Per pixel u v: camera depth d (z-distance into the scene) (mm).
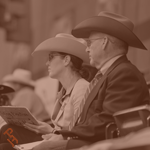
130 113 6953
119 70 8578
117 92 8305
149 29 21016
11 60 37906
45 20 33438
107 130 7773
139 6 21859
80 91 10234
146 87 8656
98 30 9195
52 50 10797
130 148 5145
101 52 9203
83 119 8883
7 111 10109
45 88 30453
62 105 10617
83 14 27781
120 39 9164
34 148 8812
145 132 5191
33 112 20500
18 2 33156
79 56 10703
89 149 5477
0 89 13195
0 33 39312
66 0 30406
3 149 10195
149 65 20672
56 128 10633
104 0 24594
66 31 30359
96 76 9258
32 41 34625
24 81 24031
